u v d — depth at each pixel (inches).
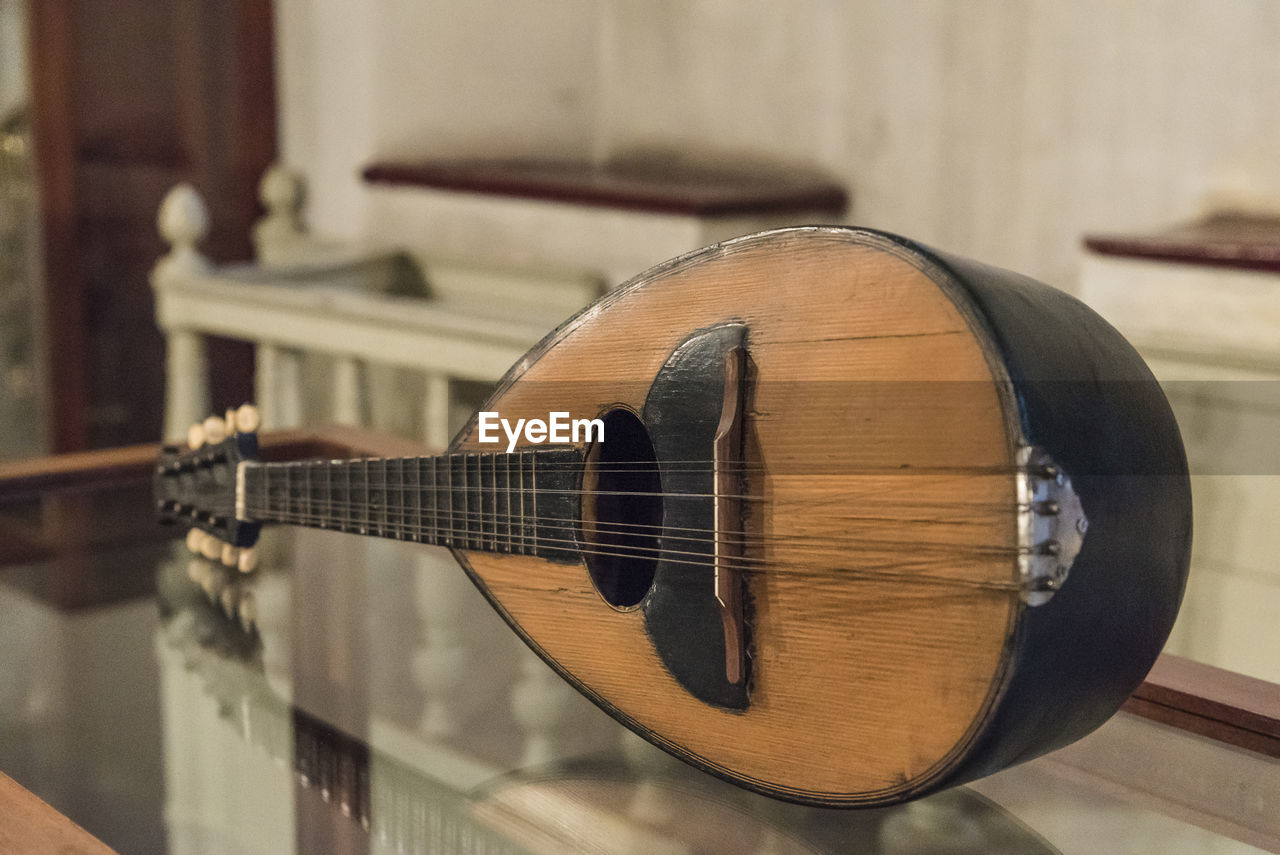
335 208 137.3
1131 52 111.7
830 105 134.0
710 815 38.6
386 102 133.7
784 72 137.1
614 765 40.3
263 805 39.2
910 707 36.2
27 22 119.6
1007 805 38.5
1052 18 116.3
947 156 126.0
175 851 37.7
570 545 40.9
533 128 147.8
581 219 124.3
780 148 139.1
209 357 133.0
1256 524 80.4
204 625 47.4
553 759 40.6
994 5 120.0
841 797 37.3
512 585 42.0
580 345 40.8
